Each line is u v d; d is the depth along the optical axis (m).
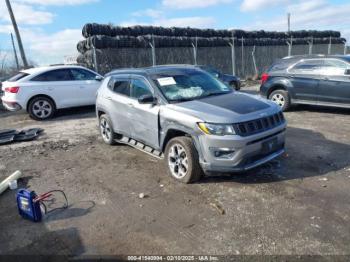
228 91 5.57
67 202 4.40
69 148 6.99
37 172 5.64
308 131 7.29
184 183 4.74
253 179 4.75
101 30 17.73
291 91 9.45
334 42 34.75
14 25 18.86
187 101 4.98
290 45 26.77
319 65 8.93
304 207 3.88
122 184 4.91
